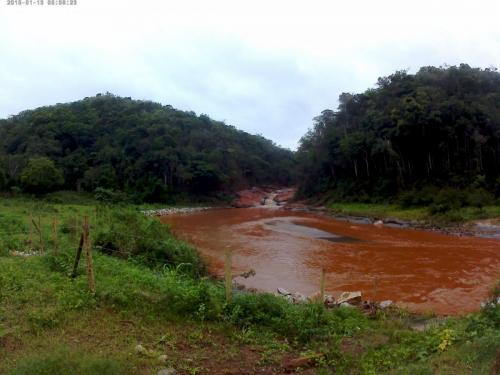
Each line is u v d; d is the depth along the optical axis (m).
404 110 51.44
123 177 69.88
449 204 41.59
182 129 84.81
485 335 7.90
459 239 31.19
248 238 32.03
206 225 41.78
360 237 32.53
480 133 47.81
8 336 7.66
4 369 6.36
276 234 34.28
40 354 6.67
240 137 96.94
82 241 11.65
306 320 9.84
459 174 48.44
